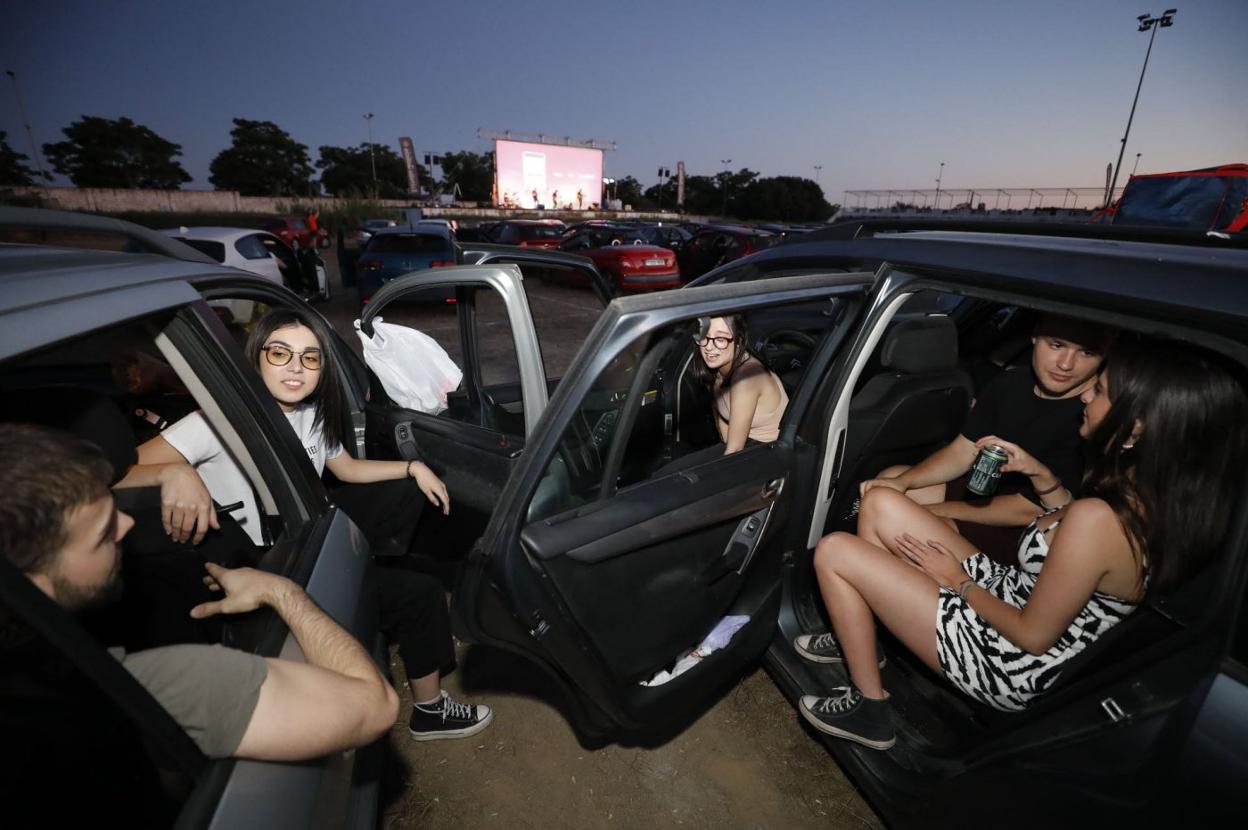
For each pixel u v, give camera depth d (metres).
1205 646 0.96
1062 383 1.74
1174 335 1.09
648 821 1.77
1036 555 1.47
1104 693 1.10
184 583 1.23
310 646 0.99
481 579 1.30
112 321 0.88
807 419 1.82
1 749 0.65
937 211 37.78
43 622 0.56
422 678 1.89
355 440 2.38
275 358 1.62
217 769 0.80
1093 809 1.05
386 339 2.23
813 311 3.74
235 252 7.27
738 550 1.68
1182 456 1.04
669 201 82.31
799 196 75.38
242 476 1.50
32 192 34.03
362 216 36.06
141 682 0.75
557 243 16.05
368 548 1.66
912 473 2.11
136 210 38.22
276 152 90.19
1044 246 1.45
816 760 1.98
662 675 1.72
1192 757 0.93
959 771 1.40
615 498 1.39
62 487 0.68
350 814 1.30
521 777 1.89
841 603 1.66
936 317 1.94
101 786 0.74
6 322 0.71
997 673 1.41
